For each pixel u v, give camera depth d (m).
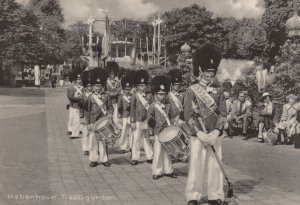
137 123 10.93
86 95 12.00
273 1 46.50
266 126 14.73
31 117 21.14
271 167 10.23
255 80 19.47
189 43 61.38
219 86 7.59
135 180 9.13
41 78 57.50
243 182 8.80
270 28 47.31
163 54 64.25
